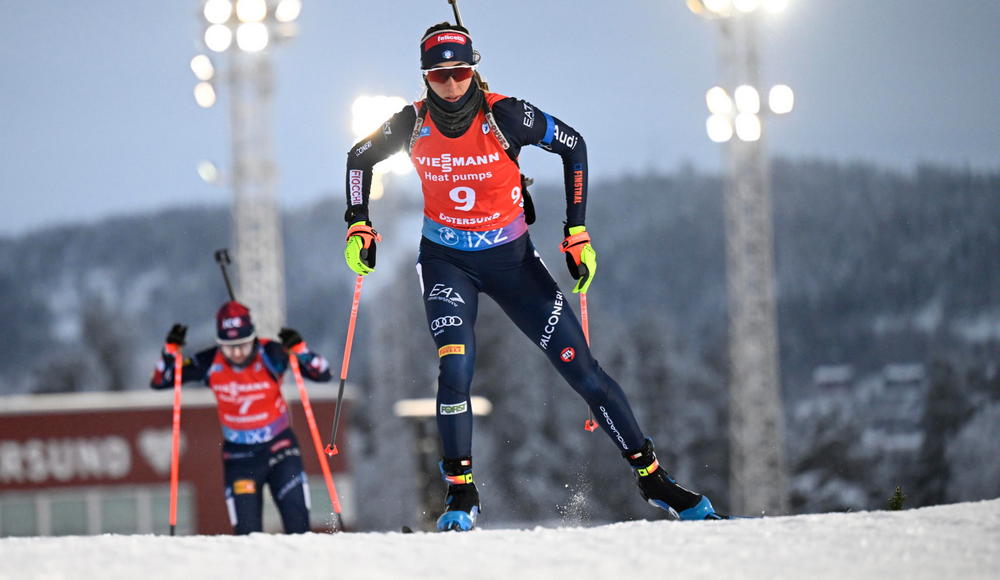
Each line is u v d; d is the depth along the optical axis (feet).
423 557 37.29
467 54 50.90
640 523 44.27
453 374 52.80
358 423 635.66
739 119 209.15
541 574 34.88
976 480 474.49
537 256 55.47
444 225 54.34
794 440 555.28
